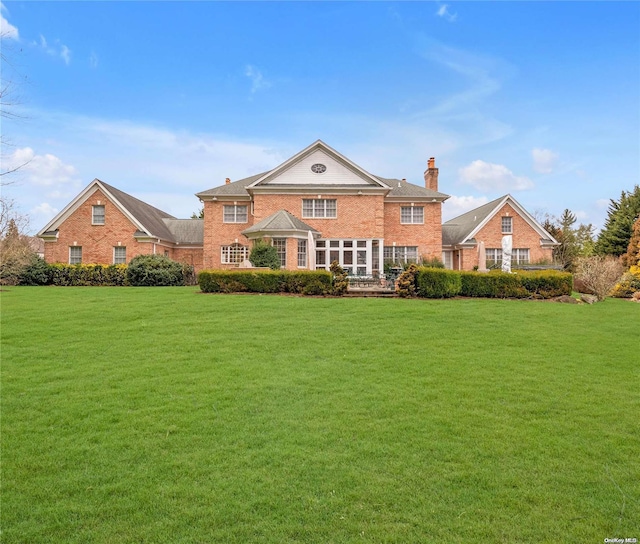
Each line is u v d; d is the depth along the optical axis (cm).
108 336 1062
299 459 509
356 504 427
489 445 546
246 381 768
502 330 1184
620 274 2372
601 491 451
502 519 407
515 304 1623
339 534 386
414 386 752
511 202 3419
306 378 785
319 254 2955
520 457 518
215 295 1727
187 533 386
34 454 518
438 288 1712
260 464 498
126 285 2523
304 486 456
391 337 1081
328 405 669
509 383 771
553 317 1388
